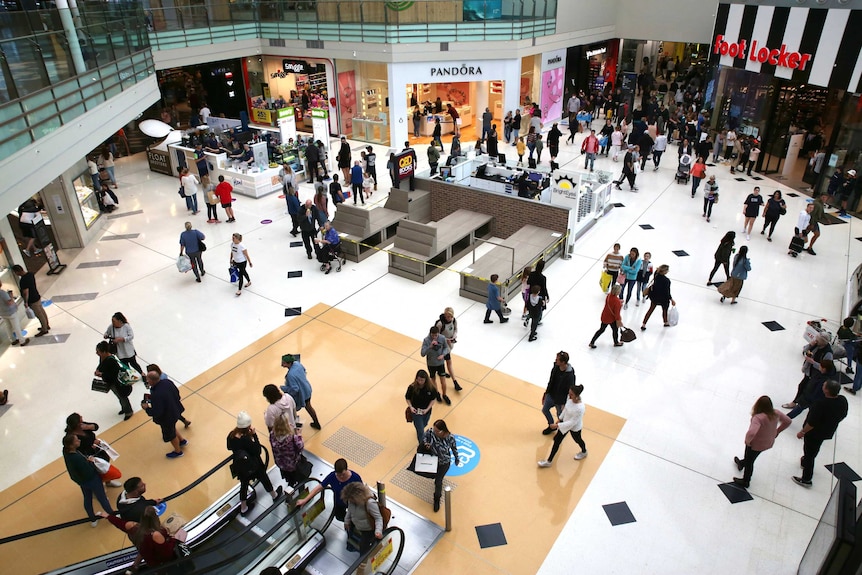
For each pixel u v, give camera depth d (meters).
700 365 9.34
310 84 24.56
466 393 8.80
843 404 6.56
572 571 6.14
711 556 6.29
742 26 18.59
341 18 20.53
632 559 6.27
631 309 11.03
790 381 8.94
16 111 8.48
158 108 25.58
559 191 13.16
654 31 25.58
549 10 21.83
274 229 14.88
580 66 25.70
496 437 7.95
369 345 10.03
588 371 9.23
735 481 7.18
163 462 7.67
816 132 17.58
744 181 17.86
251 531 6.66
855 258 12.79
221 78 25.50
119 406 8.79
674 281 11.95
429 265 12.20
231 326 10.68
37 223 12.20
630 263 10.69
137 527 5.64
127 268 12.98
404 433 8.06
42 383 9.30
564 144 21.81
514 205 13.46
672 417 8.27
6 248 10.75
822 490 7.08
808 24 15.30
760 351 9.66
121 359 8.80
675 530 6.60
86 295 11.87
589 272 12.38
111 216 16.03
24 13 9.68
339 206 13.30
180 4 21.55
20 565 6.34
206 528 6.54
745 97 18.97
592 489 7.14
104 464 6.73
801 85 17.11
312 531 6.53
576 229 13.75
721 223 14.73
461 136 22.89
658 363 9.41
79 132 10.63
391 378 9.18
